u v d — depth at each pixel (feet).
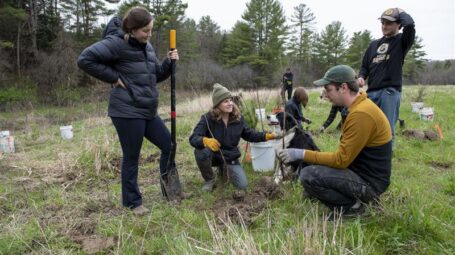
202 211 11.43
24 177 15.70
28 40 94.63
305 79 81.46
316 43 153.99
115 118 10.73
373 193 9.86
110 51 10.07
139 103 10.68
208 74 78.59
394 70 15.19
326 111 32.53
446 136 20.86
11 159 19.19
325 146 18.44
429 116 26.35
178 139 21.84
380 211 10.03
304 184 10.30
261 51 112.68
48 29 97.81
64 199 12.85
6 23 88.38
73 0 105.09
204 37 154.30
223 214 10.81
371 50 16.03
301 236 8.52
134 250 9.25
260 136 13.61
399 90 15.47
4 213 12.00
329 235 9.16
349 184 9.73
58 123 39.42
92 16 107.14
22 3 94.43
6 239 9.84
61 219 11.23
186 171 15.74
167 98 50.93
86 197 12.98
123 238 9.81
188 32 122.42
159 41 110.01
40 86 77.36
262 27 118.32
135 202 11.51
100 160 16.34
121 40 10.28
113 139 20.51
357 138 9.23
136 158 11.36
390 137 9.72
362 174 9.92
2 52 85.35
